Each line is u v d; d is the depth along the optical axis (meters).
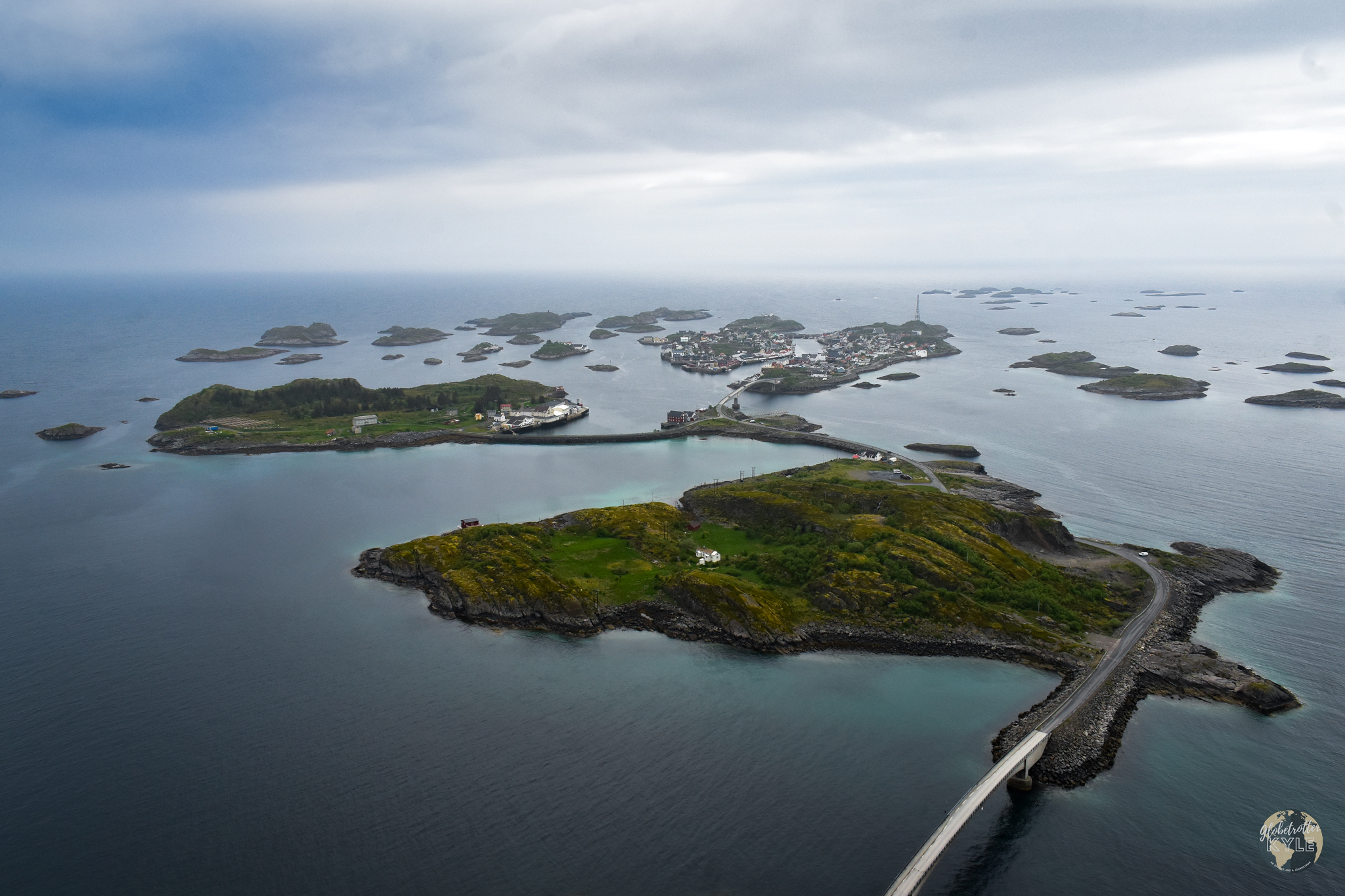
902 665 142.50
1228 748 118.44
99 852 98.06
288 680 138.25
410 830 101.19
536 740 120.00
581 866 94.94
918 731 122.56
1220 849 98.62
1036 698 131.88
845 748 118.31
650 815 103.56
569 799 106.69
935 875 95.06
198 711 128.75
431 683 137.00
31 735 122.56
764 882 92.56
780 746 118.62
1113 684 132.88
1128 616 158.25
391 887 92.12
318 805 105.88
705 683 137.00
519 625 159.25
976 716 126.56
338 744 119.31
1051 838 100.69
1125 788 109.88
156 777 112.19
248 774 112.62
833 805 105.62
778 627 152.25
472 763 114.38
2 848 98.81
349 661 145.00
